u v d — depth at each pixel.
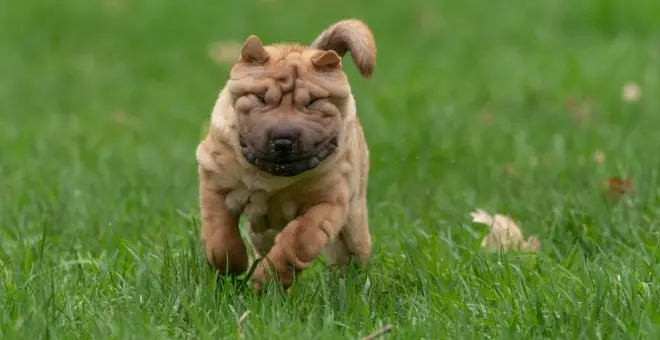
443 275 9.92
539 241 11.25
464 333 8.38
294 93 8.70
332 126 8.82
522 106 18.62
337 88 8.83
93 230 11.90
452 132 16.52
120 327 8.23
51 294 8.75
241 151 9.02
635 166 13.66
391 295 9.50
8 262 10.45
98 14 27.08
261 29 25.78
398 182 13.82
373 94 18.81
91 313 8.79
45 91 21.45
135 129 18.25
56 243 11.36
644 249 10.16
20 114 19.69
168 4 27.77
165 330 8.57
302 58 8.91
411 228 11.53
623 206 11.80
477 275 9.95
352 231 10.27
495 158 15.11
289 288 9.45
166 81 22.48
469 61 22.55
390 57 23.06
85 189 13.69
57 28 26.16
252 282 9.44
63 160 16.02
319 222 9.29
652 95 18.66
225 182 9.35
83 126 18.61
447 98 19.00
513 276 9.85
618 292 8.94
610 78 19.92
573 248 10.66
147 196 13.18
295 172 8.74
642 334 8.20
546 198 12.62
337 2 28.25
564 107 18.03
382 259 10.69
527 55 22.86
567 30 25.23
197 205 12.96
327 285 9.85
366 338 8.16
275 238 9.57
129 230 11.78
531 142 16.06
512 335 8.33
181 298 9.02
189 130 18.08
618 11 25.70
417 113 17.66
